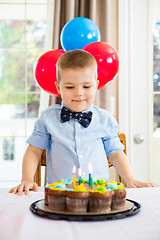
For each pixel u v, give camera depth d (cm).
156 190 101
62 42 165
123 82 227
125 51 228
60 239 56
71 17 216
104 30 219
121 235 58
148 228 62
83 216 69
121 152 142
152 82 234
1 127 244
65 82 120
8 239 57
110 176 226
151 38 234
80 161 133
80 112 137
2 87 246
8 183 243
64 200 74
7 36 245
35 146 141
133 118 231
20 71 247
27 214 73
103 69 149
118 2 229
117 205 76
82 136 137
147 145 233
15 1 240
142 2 233
